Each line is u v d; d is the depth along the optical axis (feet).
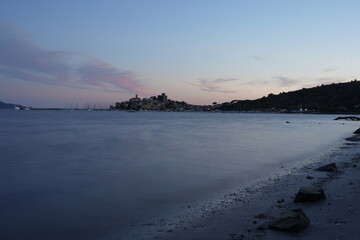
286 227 26.68
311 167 63.77
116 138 145.18
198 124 302.25
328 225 27.55
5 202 42.42
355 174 50.78
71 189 49.42
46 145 114.62
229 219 32.04
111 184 52.54
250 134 175.22
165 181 54.54
